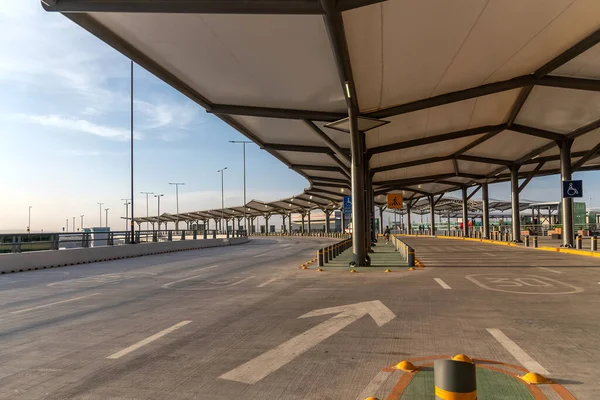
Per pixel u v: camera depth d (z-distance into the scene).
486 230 46.81
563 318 7.82
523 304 9.21
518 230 36.09
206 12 8.76
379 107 17.56
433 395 4.37
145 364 5.63
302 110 17.75
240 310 9.22
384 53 12.70
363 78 14.41
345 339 6.65
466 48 13.20
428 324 7.50
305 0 8.52
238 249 36.88
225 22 10.52
